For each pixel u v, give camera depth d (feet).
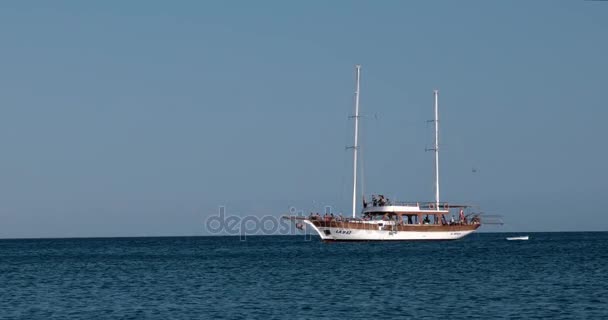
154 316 565.12
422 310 570.46
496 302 605.73
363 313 561.43
